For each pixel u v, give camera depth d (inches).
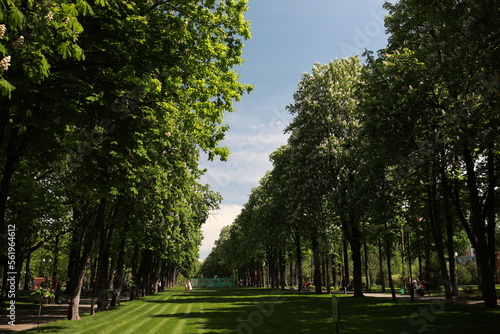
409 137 802.2
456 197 903.1
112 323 687.7
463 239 1841.8
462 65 515.8
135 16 459.5
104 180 481.4
